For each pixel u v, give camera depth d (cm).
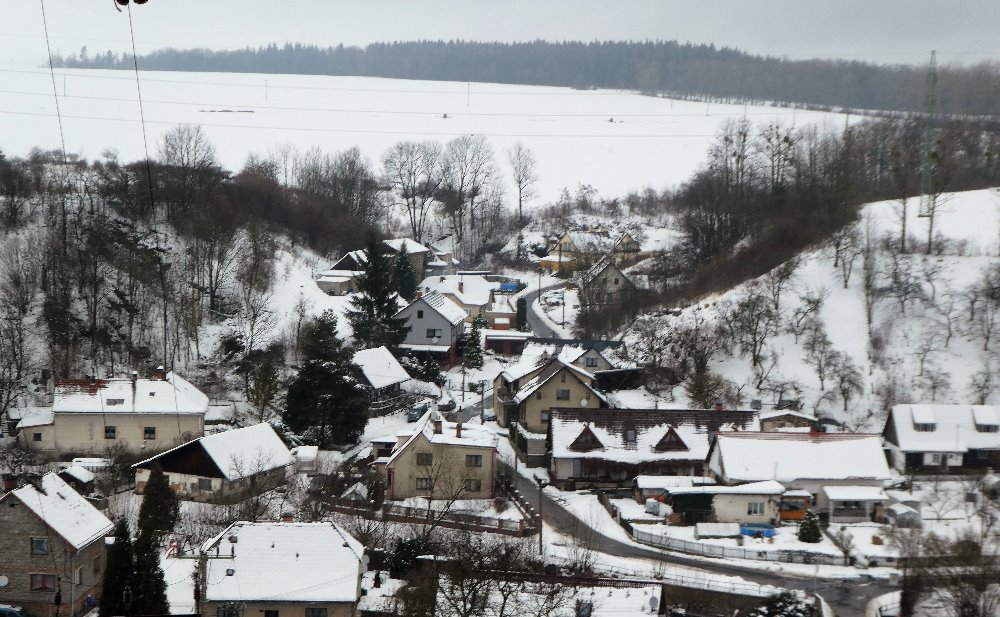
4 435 9350
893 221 13050
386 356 11294
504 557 6456
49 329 10712
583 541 7431
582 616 5325
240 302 12200
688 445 8888
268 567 5825
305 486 8350
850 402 10319
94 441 9131
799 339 11125
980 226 12838
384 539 7069
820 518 8131
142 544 5612
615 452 8850
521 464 9419
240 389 10775
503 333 13500
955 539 7431
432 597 5734
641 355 11881
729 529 7650
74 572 6162
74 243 11862
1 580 6109
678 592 6300
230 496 8019
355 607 5775
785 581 6838
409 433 8688
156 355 11056
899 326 11012
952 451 9150
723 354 11250
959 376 10344
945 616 6191
